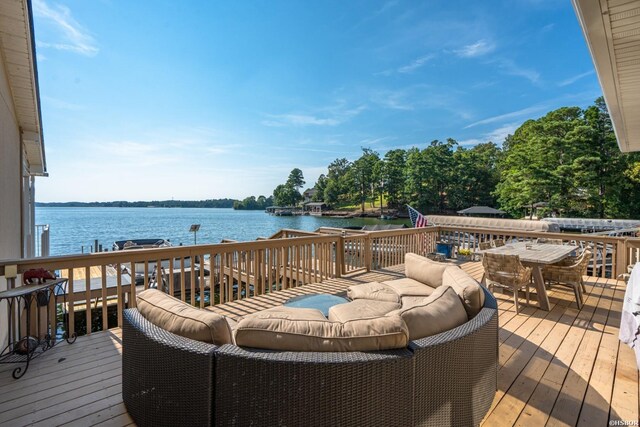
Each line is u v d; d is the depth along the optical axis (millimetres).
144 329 1681
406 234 7230
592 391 2139
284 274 4891
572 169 21578
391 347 1456
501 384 2219
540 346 2873
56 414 1868
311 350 1437
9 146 4105
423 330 1638
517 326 3377
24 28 3262
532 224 14141
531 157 24109
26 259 2727
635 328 2654
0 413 1872
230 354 1382
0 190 3336
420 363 1447
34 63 3881
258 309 3990
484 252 4117
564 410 1928
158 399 1563
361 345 1445
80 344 2885
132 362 1758
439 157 39156
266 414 1348
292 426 1330
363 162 50438
